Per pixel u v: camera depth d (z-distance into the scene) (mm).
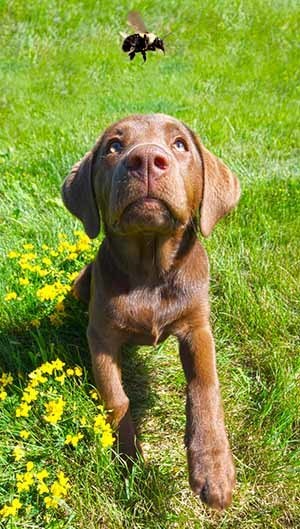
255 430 879
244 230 1222
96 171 868
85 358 970
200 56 2572
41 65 2527
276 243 1201
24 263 1052
